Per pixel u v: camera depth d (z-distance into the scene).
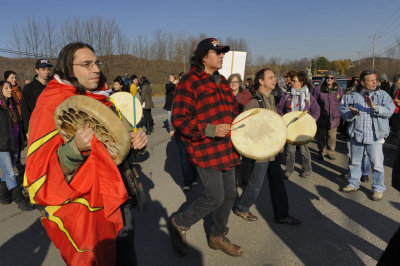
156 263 2.52
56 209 1.31
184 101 2.20
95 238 1.34
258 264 2.49
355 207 3.56
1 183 3.77
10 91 3.73
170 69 44.66
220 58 2.30
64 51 1.40
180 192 4.09
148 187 4.30
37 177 1.22
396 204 3.63
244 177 3.41
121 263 1.57
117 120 1.20
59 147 1.24
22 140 4.23
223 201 2.50
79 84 1.42
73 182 1.29
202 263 2.51
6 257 2.62
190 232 3.01
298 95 4.76
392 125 7.41
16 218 3.41
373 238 2.86
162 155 6.23
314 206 3.60
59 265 2.50
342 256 2.58
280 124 2.38
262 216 3.35
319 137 5.70
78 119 1.24
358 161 3.92
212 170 2.29
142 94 8.80
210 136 2.15
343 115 3.91
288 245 2.76
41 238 2.95
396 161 1.46
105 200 1.32
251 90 4.58
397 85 7.80
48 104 1.30
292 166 4.64
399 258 1.37
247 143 2.28
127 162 1.67
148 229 3.08
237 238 2.89
